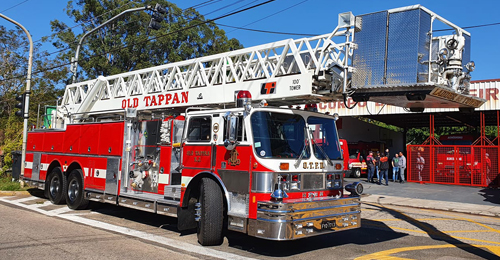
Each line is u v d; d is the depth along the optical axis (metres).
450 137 20.86
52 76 31.81
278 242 7.06
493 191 16.36
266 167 5.84
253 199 5.84
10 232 7.27
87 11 30.06
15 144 17.50
